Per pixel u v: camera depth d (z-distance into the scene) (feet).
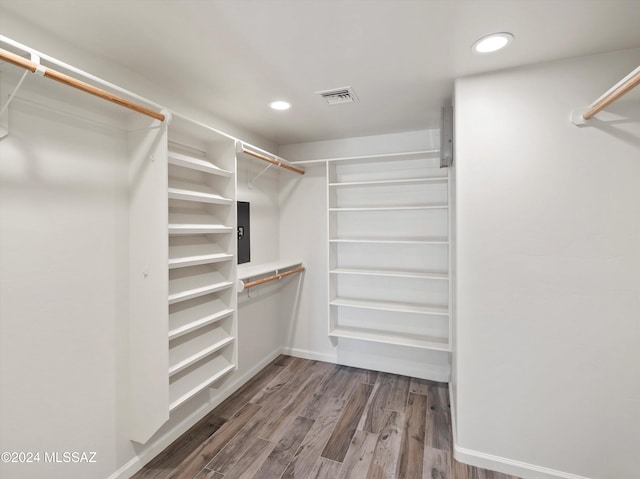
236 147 6.80
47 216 4.35
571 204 5.23
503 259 5.60
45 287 4.33
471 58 5.12
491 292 5.69
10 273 3.99
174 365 5.50
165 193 5.13
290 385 8.82
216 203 6.72
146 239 5.30
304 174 10.47
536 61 5.24
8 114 3.95
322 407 7.72
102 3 3.74
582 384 5.25
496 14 4.01
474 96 5.68
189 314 6.03
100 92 4.12
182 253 6.00
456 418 6.22
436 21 4.15
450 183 7.57
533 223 5.42
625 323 5.04
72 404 4.66
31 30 4.14
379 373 9.57
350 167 9.87
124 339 5.41
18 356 4.07
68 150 4.59
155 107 5.03
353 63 5.27
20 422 4.09
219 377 6.48
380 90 6.34
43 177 4.31
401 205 9.33
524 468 5.53
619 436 5.09
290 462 5.90
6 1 3.69
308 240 10.50
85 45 4.66
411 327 9.37
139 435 5.44
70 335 4.63
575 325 5.26
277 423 7.09
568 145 5.21
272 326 10.48
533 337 5.48
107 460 5.16
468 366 5.86
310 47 4.78
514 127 5.47
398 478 5.52
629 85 3.60
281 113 7.63
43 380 4.32
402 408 7.68
